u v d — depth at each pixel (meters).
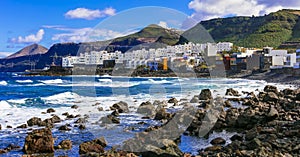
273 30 172.88
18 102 32.69
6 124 20.62
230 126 17.66
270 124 16.39
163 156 11.33
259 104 25.56
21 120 22.17
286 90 37.25
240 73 98.69
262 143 11.77
